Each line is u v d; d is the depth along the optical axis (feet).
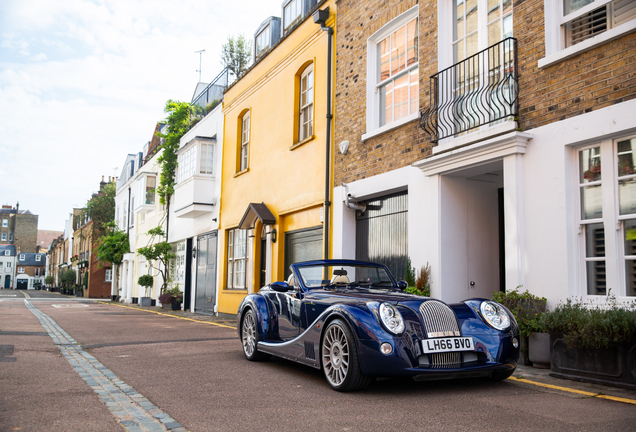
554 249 20.36
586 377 16.48
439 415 12.69
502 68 23.90
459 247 26.32
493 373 16.48
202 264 59.41
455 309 16.12
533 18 21.95
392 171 29.78
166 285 71.00
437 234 25.99
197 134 64.75
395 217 30.58
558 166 20.42
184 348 26.08
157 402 14.32
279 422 12.23
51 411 13.26
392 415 12.75
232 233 52.80
